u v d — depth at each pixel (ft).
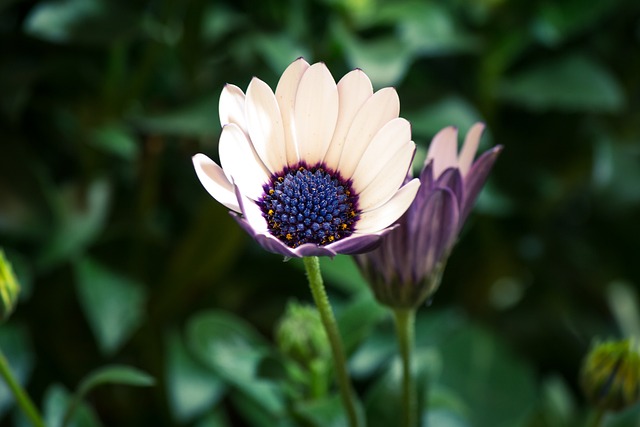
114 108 1.49
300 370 1.16
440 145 0.99
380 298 1.01
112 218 1.53
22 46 1.52
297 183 0.90
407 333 1.03
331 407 1.10
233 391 1.46
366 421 1.14
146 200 1.51
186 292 1.55
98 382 1.06
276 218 0.90
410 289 1.00
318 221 0.90
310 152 0.91
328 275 1.34
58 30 1.41
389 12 1.44
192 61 1.50
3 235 1.48
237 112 0.89
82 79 1.50
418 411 1.14
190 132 1.39
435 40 1.46
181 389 1.40
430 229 0.97
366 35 1.45
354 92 0.90
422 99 1.47
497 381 1.52
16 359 1.41
